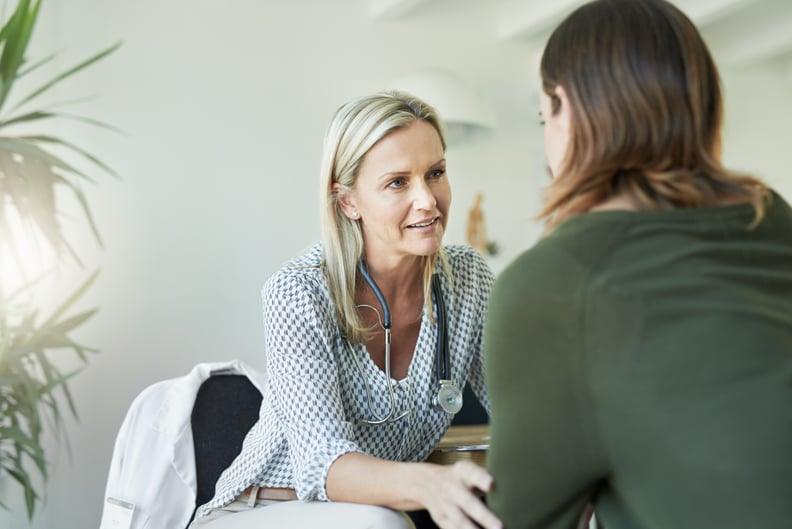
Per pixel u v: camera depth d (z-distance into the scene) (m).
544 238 0.99
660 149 0.98
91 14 4.06
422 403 1.67
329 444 1.44
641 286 0.89
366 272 1.63
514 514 0.99
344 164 1.58
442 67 5.15
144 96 4.20
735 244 0.93
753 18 5.77
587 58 1.00
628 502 0.92
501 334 0.96
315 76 4.71
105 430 3.98
